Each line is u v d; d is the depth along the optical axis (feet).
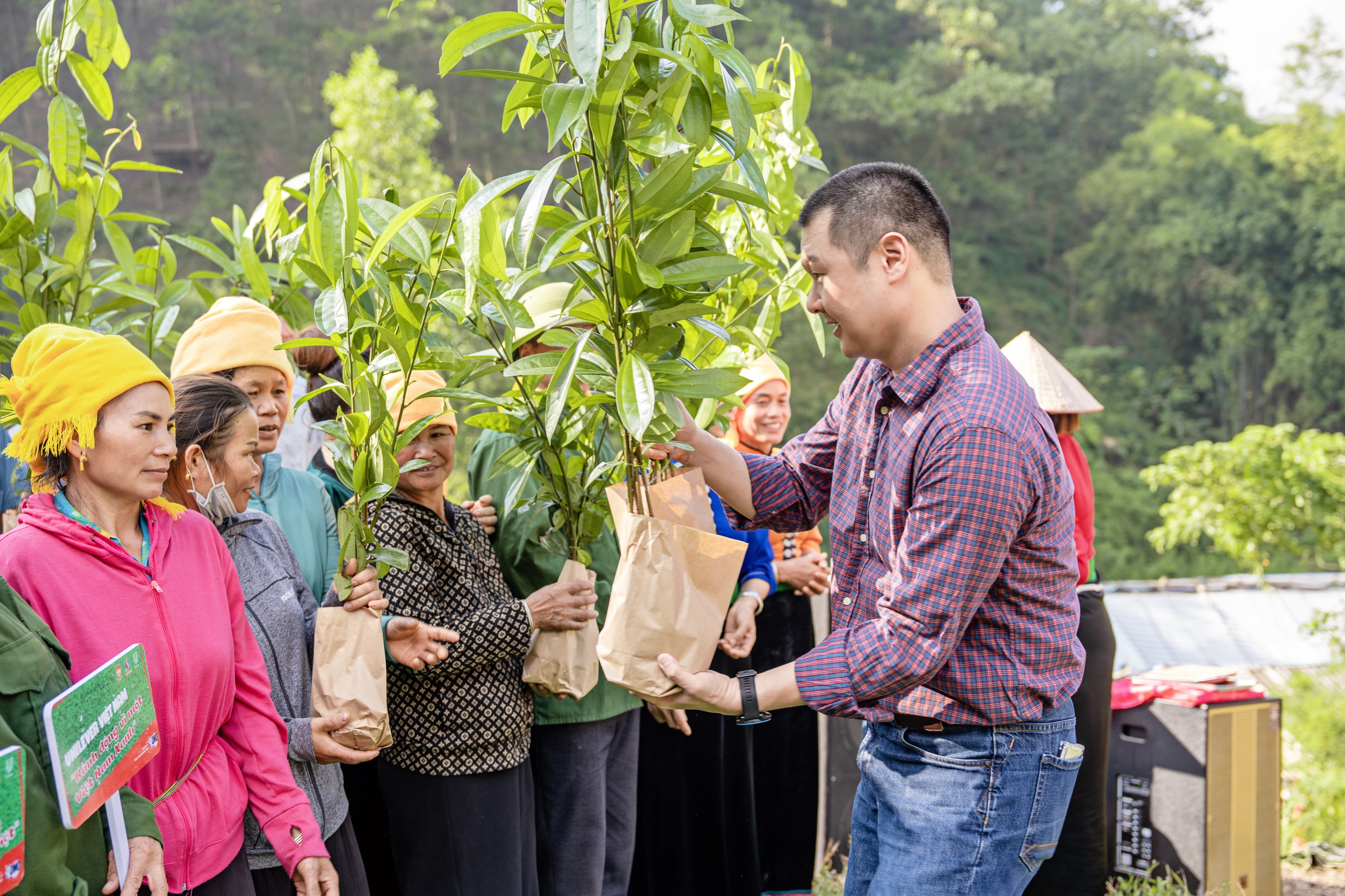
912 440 5.63
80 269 8.22
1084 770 9.43
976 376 5.55
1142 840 11.99
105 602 4.97
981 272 140.97
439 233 6.38
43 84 7.68
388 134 59.57
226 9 125.59
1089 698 9.48
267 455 7.20
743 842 9.82
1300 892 13.07
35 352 5.03
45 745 4.31
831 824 12.21
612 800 8.82
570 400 6.07
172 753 5.14
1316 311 130.82
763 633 10.37
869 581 6.05
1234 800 11.76
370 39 124.98
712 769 9.47
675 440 6.36
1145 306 142.92
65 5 7.50
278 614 6.26
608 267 5.68
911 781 5.86
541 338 6.81
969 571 5.31
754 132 7.77
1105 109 164.14
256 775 5.59
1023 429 5.44
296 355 8.65
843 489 6.29
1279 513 30.73
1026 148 157.79
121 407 5.03
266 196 8.29
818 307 5.85
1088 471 10.03
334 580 6.33
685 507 6.01
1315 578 35.19
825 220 5.67
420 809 6.96
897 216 5.59
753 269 7.57
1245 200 138.41
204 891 5.27
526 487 8.42
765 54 134.72
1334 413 129.18
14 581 4.84
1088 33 171.01
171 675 5.10
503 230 5.69
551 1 5.53
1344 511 30.27
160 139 114.32
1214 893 11.51
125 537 5.25
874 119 140.87
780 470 6.78
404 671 6.96
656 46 5.41
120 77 117.29
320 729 6.05
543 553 8.43
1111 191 148.36
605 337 6.01
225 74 121.60
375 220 6.29
